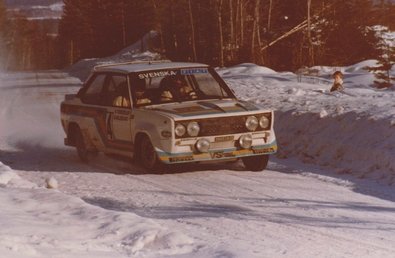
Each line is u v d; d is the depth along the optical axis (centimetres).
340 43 5606
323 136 1494
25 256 657
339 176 1292
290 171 1352
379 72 3144
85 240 741
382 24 6134
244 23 5378
